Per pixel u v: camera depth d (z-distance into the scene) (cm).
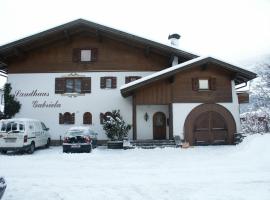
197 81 1973
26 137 1595
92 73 2186
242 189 747
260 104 3419
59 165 1166
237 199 660
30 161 1279
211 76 1981
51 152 1673
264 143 1438
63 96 2167
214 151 1592
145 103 1961
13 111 2145
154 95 1966
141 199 671
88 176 936
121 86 2081
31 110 2162
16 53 2114
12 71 2198
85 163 1219
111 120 1934
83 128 1711
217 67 1981
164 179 878
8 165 1166
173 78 1939
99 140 2112
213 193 712
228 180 851
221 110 1958
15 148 1572
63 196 700
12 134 1587
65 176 938
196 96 1966
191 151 1614
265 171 982
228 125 1948
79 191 743
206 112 1958
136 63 2191
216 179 868
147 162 1234
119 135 1917
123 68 2186
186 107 1955
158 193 718
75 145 1603
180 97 1961
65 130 2138
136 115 2127
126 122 2123
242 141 1705
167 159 1316
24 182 848
